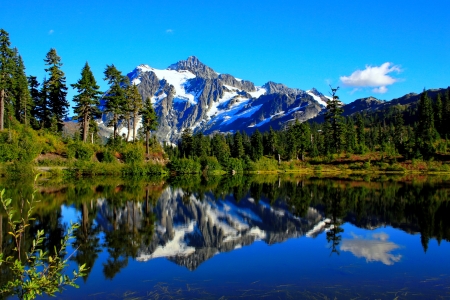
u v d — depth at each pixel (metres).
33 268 5.18
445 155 70.69
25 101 53.69
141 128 72.56
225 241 15.45
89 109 54.34
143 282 10.13
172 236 16.30
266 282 10.09
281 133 125.81
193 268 11.52
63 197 27.31
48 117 58.16
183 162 63.66
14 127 49.81
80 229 17.12
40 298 8.95
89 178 46.22
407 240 15.20
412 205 24.64
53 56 56.53
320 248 14.10
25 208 22.09
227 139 141.38
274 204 26.48
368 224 18.67
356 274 10.79
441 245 14.34
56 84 55.94
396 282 10.01
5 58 47.91
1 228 16.84
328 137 85.50
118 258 12.68
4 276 10.18
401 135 97.81
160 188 37.41
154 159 63.44
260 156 83.69
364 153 77.50
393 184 40.88
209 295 9.06
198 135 101.25
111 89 57.59
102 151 55.72
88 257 12.73
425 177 52.66
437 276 10.55
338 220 19.88
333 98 77.19
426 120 92.50
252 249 14.05
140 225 18.48
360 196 29.80
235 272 11.07
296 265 11.81
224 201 28.39
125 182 42.69
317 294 9.09
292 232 17.19
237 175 64.12
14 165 40.47
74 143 51.62
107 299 8.87
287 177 57.44
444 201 26.41
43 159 47.84
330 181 46.56
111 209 22.83
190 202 27.59
